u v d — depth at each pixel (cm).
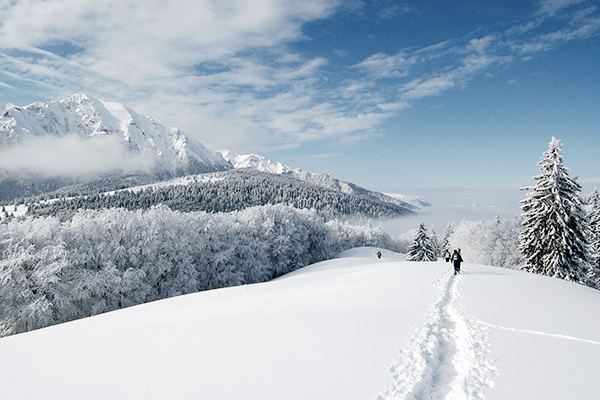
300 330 901
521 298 1444
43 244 3316
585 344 836
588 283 3275
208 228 4922
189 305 1962
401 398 530
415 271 2450
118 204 19612
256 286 2858
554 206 2962
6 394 608
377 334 855
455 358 743
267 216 6312
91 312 3341
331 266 4850
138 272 3744
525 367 677
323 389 562
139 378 640
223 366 675
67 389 612
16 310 2977
